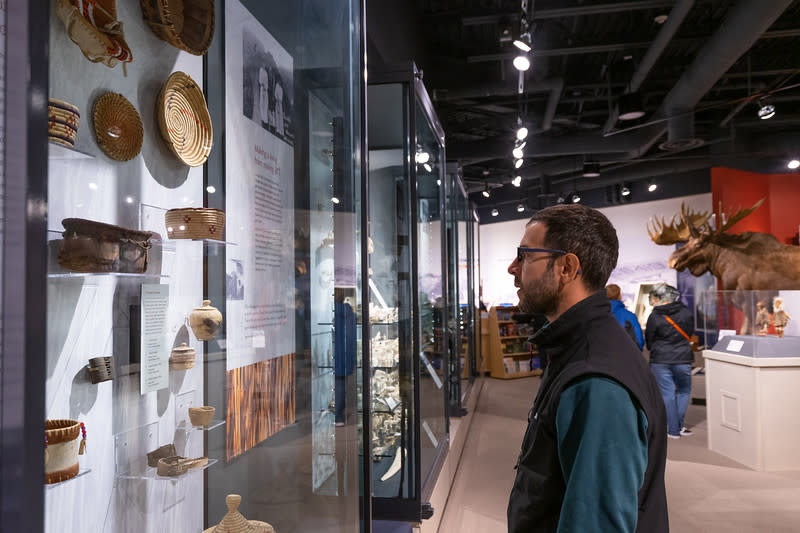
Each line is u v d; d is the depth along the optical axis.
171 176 1.38
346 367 1.78
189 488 1.43
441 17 5.89
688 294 11.30
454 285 5.39
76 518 1.08
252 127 1.71
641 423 0.94
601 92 8.54
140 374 1.25
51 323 1.01
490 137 9.85
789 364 4.24
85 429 1.08
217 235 1.33
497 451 4.93
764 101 6.76
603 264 1.16
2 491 0.52
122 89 1.23
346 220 1.80
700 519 3.29
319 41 1.86
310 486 1.76
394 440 2.81
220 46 1.57
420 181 3.07
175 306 1.37
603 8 5.42
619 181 11.83
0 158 0.53
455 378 5.34
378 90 2.87
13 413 0.52
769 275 6.72
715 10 5.96
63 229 1.01
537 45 6.79
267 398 1.74
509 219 14.36
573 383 0.98
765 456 4.25
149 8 1.29
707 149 10.55
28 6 0.54
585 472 0.89
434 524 3.10
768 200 10.90
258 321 1.70
